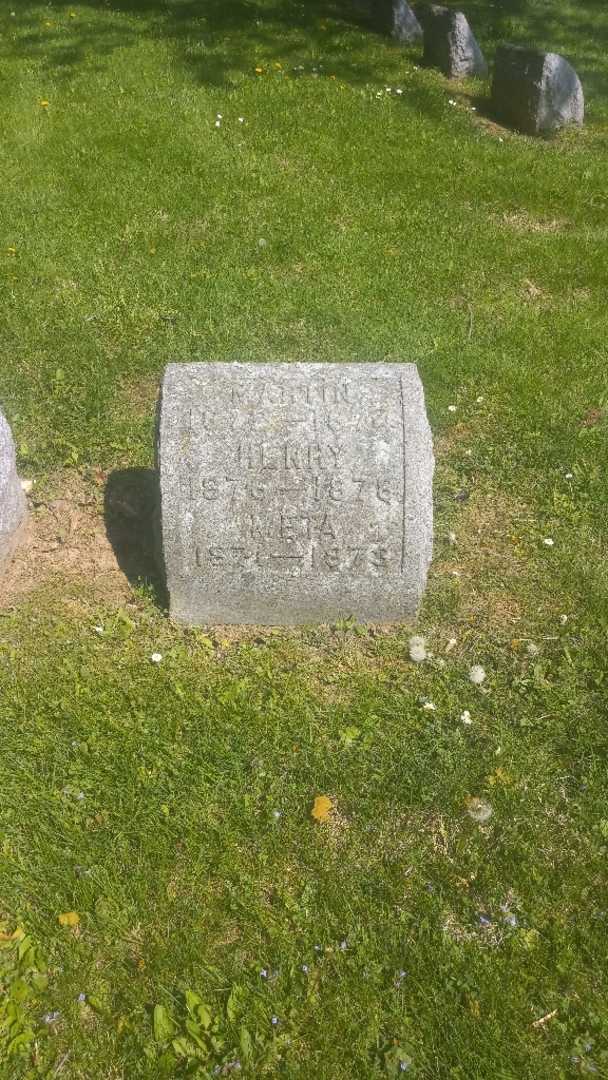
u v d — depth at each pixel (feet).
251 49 11.63
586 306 6.83
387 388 3.95
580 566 4.60
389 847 3.36
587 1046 2.80
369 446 3.87
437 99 10.67
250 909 3.13
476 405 5.71
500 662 4.10
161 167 8.47
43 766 3.54
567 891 3.21
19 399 5.53
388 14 12.71
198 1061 2.75
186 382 3.93
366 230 7.70
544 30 14.40
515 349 6.23
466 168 8.93
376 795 3.51
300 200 8.06
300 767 3.58
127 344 6.09
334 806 3.50
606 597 4.40
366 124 9.77
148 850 3.27
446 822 3.45
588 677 4.03
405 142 9.41
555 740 3.75
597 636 4.22
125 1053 2.77
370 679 3.98
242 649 4.09
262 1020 2.84
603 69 12.89
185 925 3.10
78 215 7.60
